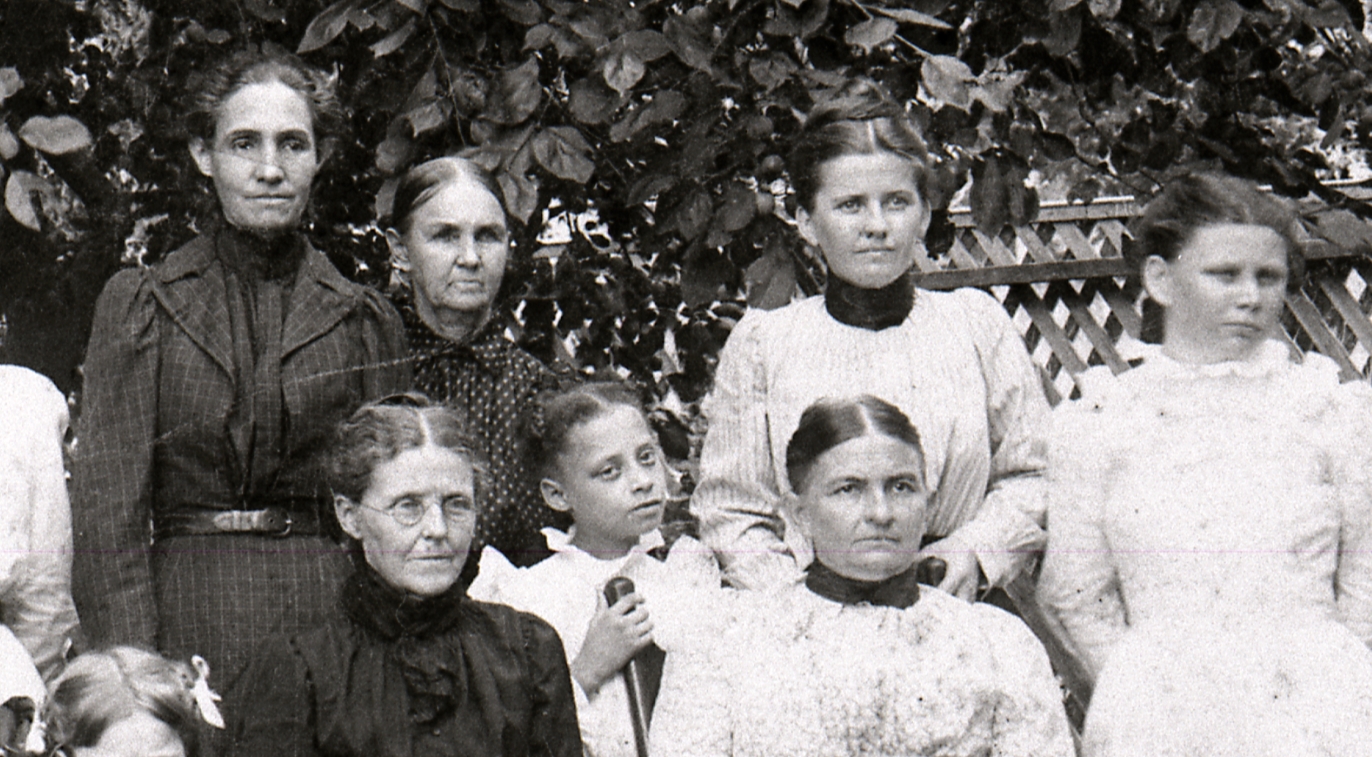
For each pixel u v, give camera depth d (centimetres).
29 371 309
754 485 324
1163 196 311
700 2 389
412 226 335
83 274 407
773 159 375
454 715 264
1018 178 382
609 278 434
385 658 266
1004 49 399
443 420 278
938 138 379
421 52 380
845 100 325
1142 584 300
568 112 393
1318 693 285
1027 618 367
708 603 297
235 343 297
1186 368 306
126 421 291
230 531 292
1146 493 299
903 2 382
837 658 281
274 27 416
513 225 416
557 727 272
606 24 374
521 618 279
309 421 297
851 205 317
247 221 304
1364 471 298
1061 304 519
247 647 284
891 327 323
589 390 323
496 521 323
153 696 259
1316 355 315
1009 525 314
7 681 279
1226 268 299
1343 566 298
